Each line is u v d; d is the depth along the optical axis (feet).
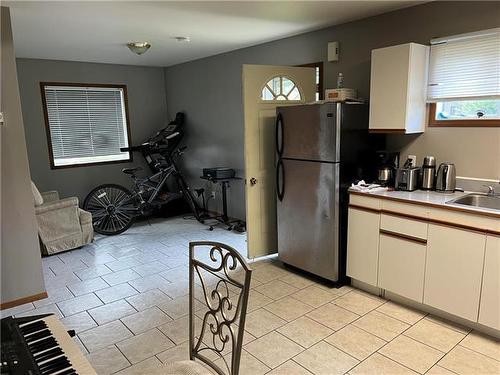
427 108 10.09
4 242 9.89
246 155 12.03
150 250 14.40
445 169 9.48
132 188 20.04
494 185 9.05
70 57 16.74
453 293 8.33
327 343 7.99
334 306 9.58
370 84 10.36
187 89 19.36
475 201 9.13
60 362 3.76
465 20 9.11
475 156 9.37
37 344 4.06
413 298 9.12
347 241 10.45
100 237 16.22
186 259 13.37
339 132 9.84
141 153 19.94
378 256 9.71
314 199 10.69
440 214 8.30
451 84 9.46
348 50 11.78
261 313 9.29
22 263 10.18
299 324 8.75
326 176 10.23
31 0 8.89
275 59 14.38
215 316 5.22
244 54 15.74
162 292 10.71
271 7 9.91
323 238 10.62
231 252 4.75
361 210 9.91
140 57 17.24
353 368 7.18
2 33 9.35
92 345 8.15
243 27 12.05
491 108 9.09
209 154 18.80
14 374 3.52
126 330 8.74
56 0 8.89
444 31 9.52
